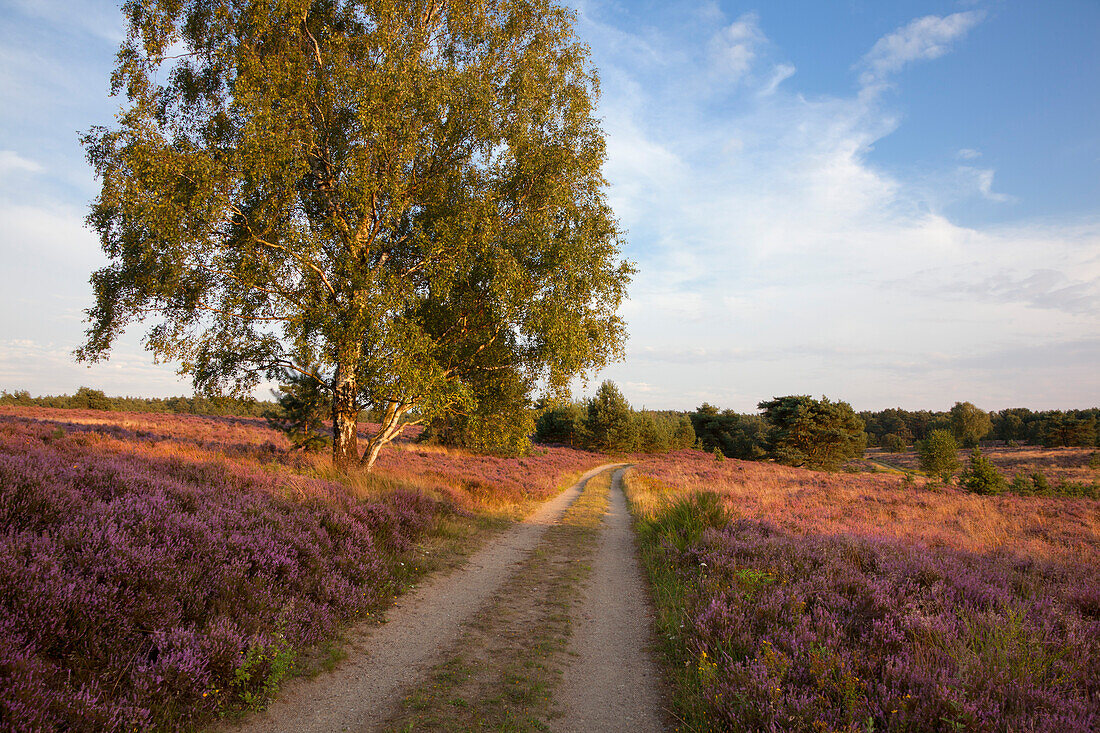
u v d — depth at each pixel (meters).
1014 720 3.27
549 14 15.82
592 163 15.10
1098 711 3.53
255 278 12.41
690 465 48.47
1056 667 4.18
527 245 13.80
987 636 4.73
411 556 9.20
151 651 4.11
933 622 5.11
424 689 4.66
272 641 4.71
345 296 12.88
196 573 5.08
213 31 13.16
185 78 13.75
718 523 11.32
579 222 14.90
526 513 17.11
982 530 15.52
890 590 6.26
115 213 12.48
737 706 3.82
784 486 27.97
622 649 5.84
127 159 11.04
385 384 12.89
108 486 6.29
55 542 4.46
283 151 11.60
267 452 21.19
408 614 6.79
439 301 14.30
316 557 6.81
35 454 7.78
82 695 3.33
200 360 13.35
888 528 14.61
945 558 8.50
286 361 14.20
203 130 13.45
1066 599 6.43
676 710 4.35
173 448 18.59
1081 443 90.25
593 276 14.27
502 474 26.12
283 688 4.48
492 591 8.08
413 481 16.05
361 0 13.68
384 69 12.38
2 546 4.03
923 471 54.56
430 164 13.79
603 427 62.50
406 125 12.55
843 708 3.66
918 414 145.12
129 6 12.63
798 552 8.15
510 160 14.27
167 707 3.67
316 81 12.84
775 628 5.19
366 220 13.52
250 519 6.93
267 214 12.40
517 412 16.41
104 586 4.17
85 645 3.80
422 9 14.66
